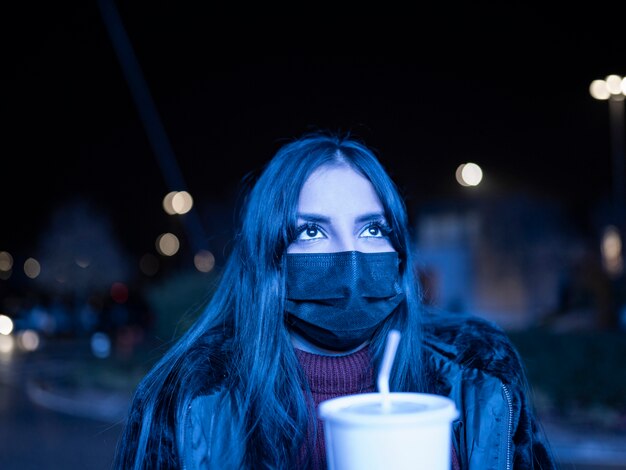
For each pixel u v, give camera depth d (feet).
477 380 5.17
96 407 39.47
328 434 3.43
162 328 45.44
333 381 5.00
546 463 5.41
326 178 4.98
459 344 5.45
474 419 5.09
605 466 23.08
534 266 74.43
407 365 5.25
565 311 61.62
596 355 31.42
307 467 4.80
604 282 48.32
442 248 78.07
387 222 5.13
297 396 4.85
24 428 32.89
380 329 5.32
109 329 105.40
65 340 100.37
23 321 98.68
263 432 4.70
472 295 76.48
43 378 53.57
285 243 4.91
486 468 5.00
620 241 63.46
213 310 5.51
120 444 4.98
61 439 29.73
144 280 129.59
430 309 6.44
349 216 4.94
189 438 4.62
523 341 33.60
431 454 3.23
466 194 77.56
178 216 99.25
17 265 144.87
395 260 5.04
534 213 75.05
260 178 5.25
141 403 4.93
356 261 4.77
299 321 4.91
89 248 120.47
